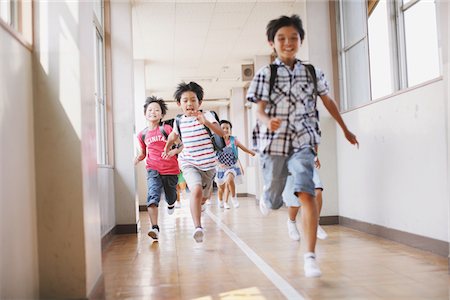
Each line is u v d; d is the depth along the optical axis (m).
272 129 2.74
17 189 2.20
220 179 8.80
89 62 2.73
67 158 2.46
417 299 2.47
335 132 5.86
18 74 2.26
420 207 3.86
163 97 15.62
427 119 3.70
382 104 4.52
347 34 5.78
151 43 9.15
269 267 3.39
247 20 7.89
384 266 3.29
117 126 6.14
